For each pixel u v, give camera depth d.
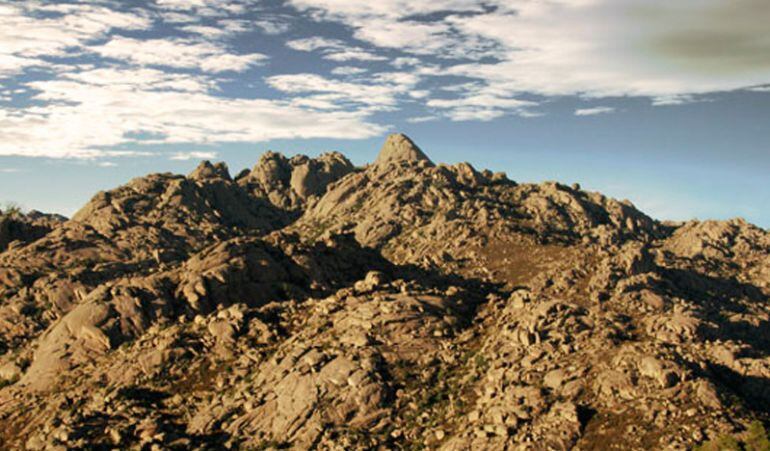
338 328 114.12
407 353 106.62
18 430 107.38
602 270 176.75
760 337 170.62
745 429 78.62
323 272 156.75
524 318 106.00
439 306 118.88
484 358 101.62
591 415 84.62
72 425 98.12
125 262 193.88
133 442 96.00
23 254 190.88
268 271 148.50
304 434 94.00
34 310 160.62
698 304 175.25
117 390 109.19
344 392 98.62
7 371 131.12
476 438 85.50
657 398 84.19
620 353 92.19
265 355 114.19
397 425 94.81
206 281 140.75
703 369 90.12
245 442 95.12
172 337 120.75
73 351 125.88
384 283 130.12
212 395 107.31
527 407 87.38
